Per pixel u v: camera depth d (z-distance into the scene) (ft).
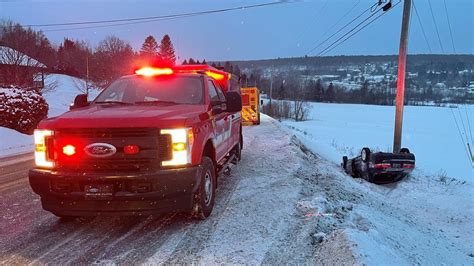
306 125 196.65
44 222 17.34
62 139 14.76
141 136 14.62
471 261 18.30
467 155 100.37
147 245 14.58
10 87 56.59
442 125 214.90
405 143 128.57
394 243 16.37
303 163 31.76
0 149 43.39
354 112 318.86
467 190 32.24
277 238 15.03
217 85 23.68
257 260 13.15
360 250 12.53
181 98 19.33
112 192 14.35
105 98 19.86
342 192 23.94
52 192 14.83
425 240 19.60
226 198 20.51
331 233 14.97
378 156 35.45
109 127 14.51
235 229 16.01
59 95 126.11
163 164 14.71
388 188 35.37
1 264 13.07
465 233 23.66
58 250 14.23
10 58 89.35
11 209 19.40
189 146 15.12
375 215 20.01
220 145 21.08
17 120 54.24
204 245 14.47
